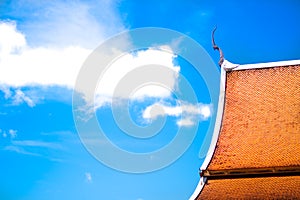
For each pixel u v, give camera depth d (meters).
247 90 28.78
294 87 28.03
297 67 28.70
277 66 29.12
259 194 22.62
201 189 24.42
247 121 27.41
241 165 24.81
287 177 23.61
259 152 25.39
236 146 26.23
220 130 27.38
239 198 22.72
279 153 24.92
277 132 26.31
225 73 29.62
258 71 29.31
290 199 21.55
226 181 24.50
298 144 25.17
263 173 24.06
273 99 27.94
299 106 27.11
